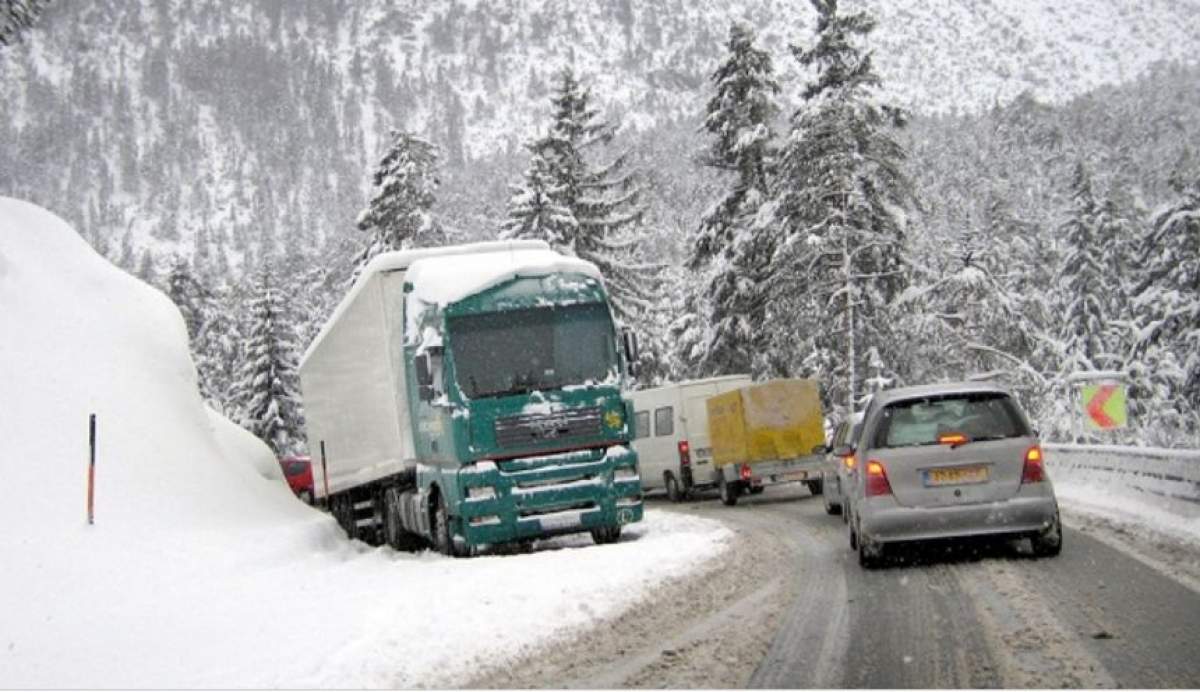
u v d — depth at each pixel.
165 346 20.66
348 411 21.95
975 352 38.06
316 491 26.05
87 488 15.31
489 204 107.50
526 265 17.09
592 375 16.89
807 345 37.28
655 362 51.16
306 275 100.06
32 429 15.91
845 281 34.25
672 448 28.81
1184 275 41.12
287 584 13.22
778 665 7.98
